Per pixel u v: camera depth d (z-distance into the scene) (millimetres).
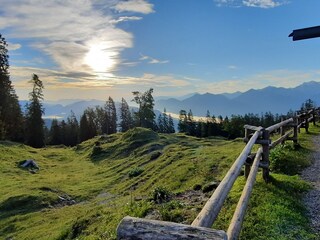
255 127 9406
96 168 41906
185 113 123000
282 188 8680
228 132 99250
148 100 101188
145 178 25016
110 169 38375
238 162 6059
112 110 121250
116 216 11336
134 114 110625
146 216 9469
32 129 76812
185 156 25828
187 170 18594
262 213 7086
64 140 101875
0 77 68688
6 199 24875
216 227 6777
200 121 120938
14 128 75312
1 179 32938
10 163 40719
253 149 16688
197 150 28172
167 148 38094
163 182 18938
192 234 1839
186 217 8320
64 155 55406
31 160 42250
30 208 23672
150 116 101438
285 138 14562
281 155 12031
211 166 17656
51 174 38938
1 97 69500
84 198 26797
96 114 124188
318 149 14953
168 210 9148
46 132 111625
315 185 9438
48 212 22156
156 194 10898
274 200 7762
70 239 12547
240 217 4957
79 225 13180
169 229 1881
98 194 27703
